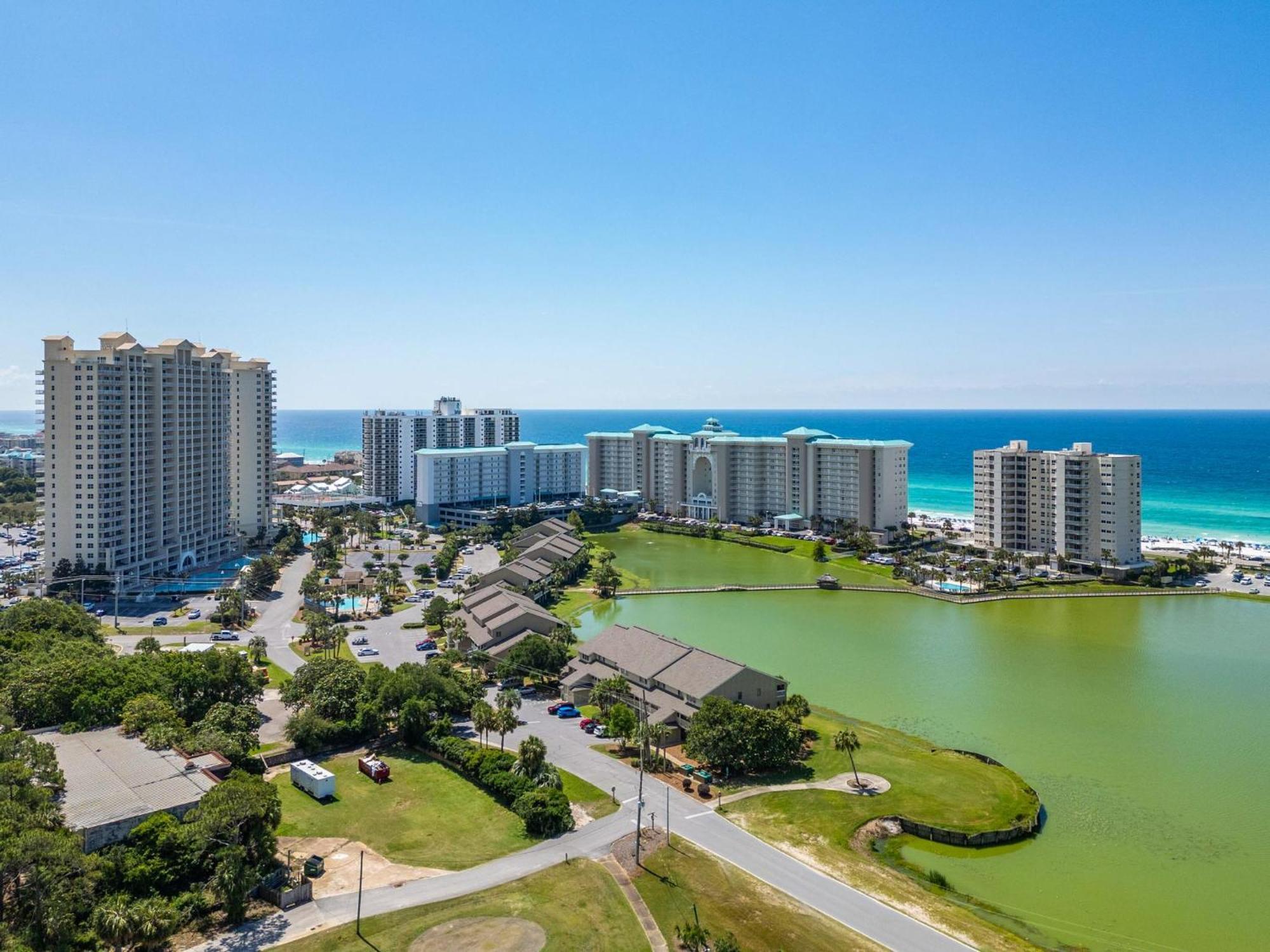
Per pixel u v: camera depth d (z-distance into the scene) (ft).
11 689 406.62
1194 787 403.34
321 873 312.91
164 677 437.17
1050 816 373.61
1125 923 292.40
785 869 319.06
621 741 447.83
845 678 569.64
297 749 430.61
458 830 349.20
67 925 248.73
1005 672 583.17
